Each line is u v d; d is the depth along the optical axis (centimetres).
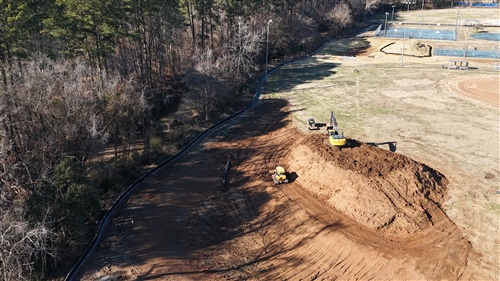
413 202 2966
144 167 3759
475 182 3312
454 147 3959
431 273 2423
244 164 3872
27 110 3127
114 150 4006
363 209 2941
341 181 3166
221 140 4409
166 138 4300
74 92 3312
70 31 4256
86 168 3098
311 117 4881
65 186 2642
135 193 3294
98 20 4409
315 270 2530
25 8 3506
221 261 2622
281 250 2736
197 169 3750
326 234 2825
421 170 3231
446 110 4972
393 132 4341
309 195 3294
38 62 3441
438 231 2753
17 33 3469
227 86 5178
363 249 2661
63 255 2538
